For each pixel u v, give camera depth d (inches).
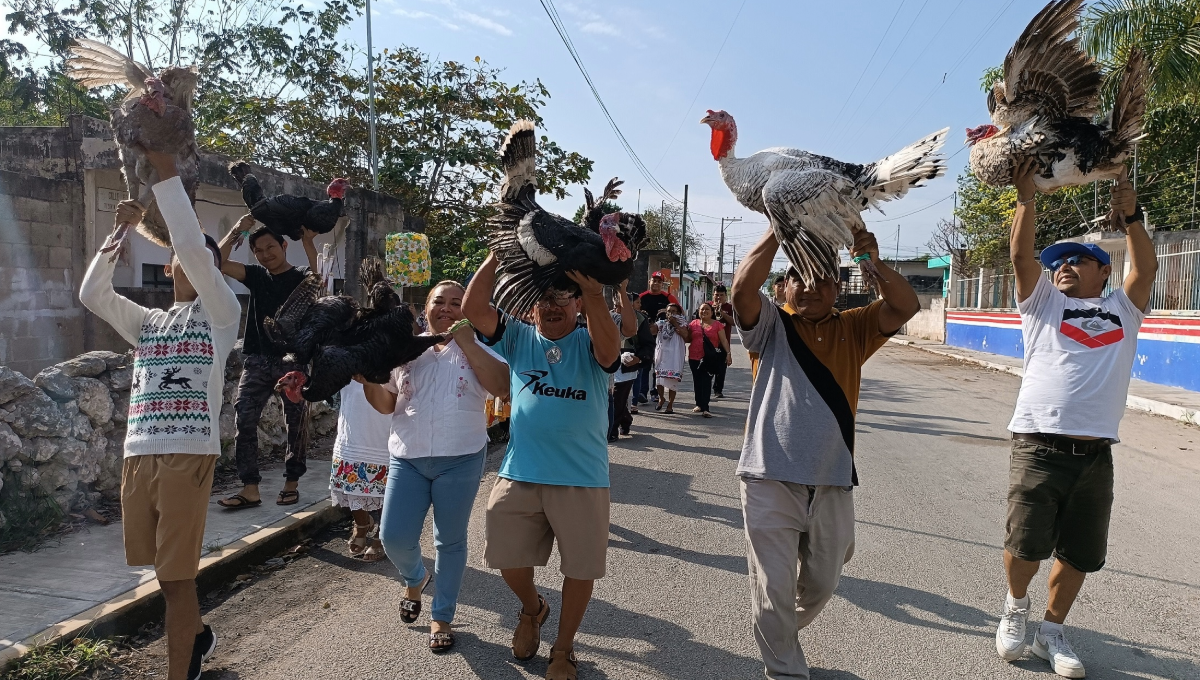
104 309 130.0
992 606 172.2
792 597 127.1
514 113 666.2
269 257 211.6
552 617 164.4
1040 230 833.5
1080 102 120.7
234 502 217.5
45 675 129.5
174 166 123.0
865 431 399.9
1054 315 144.7
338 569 191.8
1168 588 183.0
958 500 261.4
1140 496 272.4
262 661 143.4
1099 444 138.2
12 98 665.0
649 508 248.2
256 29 610.9
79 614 146.2
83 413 208.4
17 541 180.5
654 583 184.2
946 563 199.0
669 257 1541.6
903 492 271.0
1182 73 547.8
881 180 108.2
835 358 129.4
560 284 125.8
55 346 357.7
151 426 123.8
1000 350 949.8
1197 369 538.3
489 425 354.9
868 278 121.6
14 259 337.7
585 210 134.9
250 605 169.3
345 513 230.2
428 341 143.8
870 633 158.1
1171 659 147.6
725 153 120.2
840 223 109.3
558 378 136.0
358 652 147.3
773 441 127.6
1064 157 124.3
